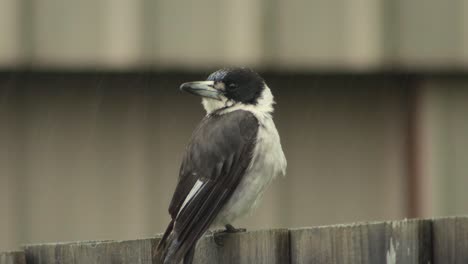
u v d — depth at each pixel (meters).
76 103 10.27
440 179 10.97
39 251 6.43
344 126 10.78
